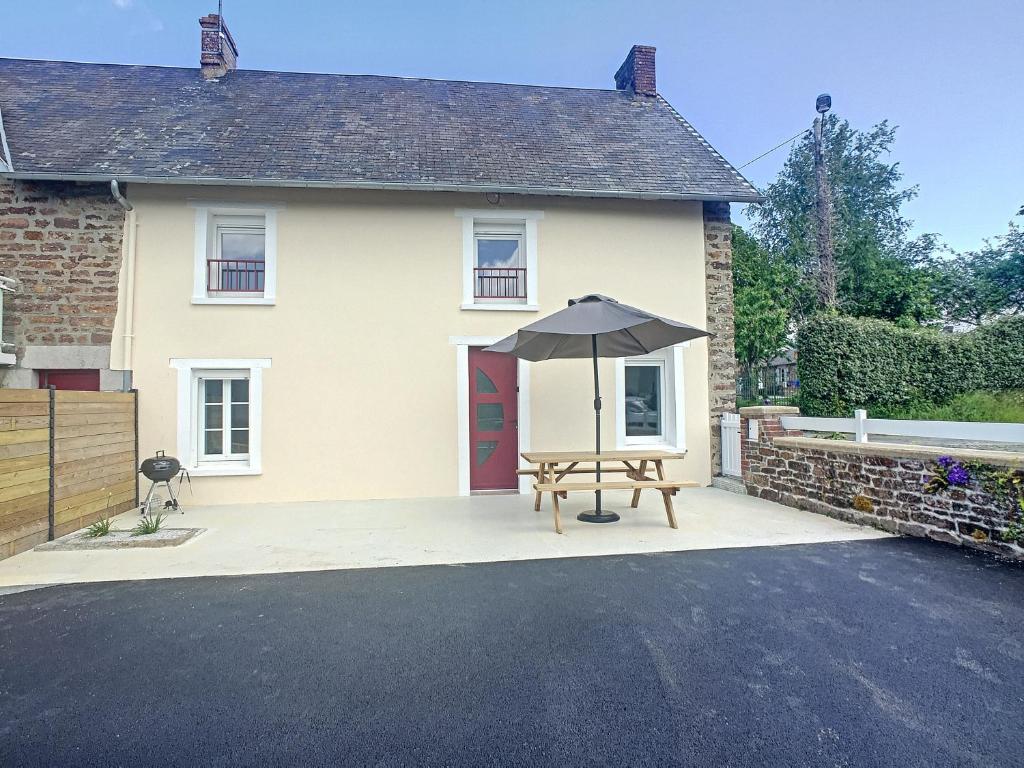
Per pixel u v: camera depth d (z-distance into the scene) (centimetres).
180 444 740
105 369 731
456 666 287
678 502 710
